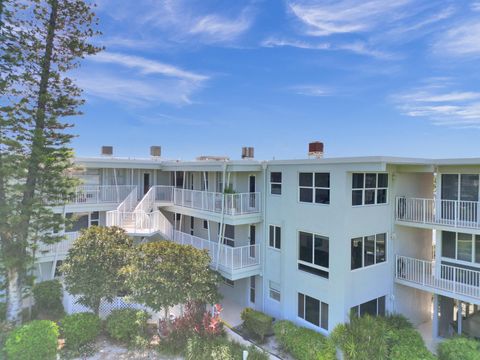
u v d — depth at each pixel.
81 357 10.52
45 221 13.12
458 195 12.21
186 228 20.95
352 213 11.97
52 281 14.87
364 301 12.45
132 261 12.03
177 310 14.27
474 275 11.70
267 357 10.71
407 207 13.48
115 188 19.91
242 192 16.69
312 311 12.89
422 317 14.90
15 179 12.59
